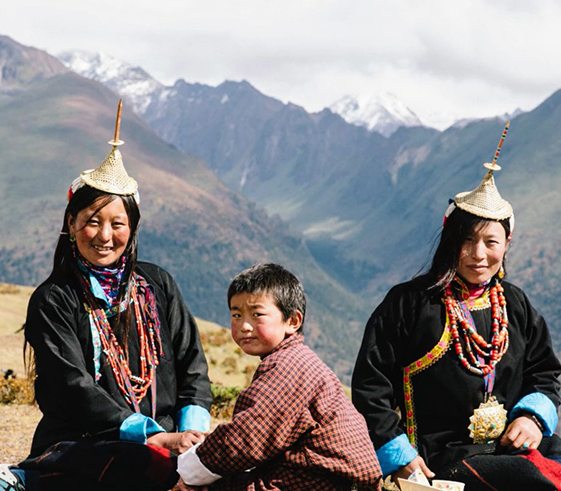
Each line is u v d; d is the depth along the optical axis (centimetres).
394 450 423
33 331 388
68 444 373
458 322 443
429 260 459
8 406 1126
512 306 452
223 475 342
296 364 347
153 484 365
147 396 400
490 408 437
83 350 391
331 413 345
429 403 441
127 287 401
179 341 425
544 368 454
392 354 445
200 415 408
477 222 434
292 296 358
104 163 396
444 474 427
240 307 357
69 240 399
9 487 361
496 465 419
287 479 341
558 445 441
